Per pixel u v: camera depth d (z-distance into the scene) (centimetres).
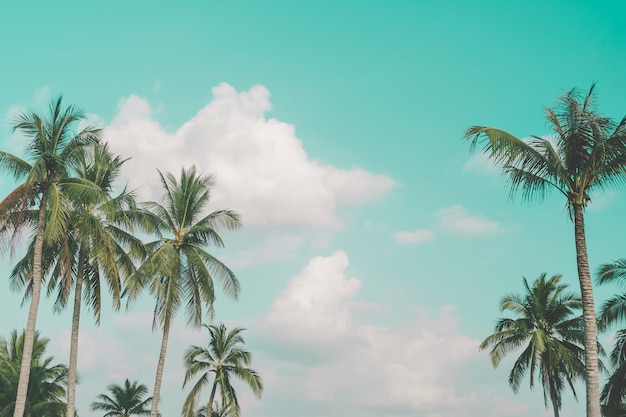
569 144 2066
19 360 4859
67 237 3073
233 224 3706
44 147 2764
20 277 3177
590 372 1939
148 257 3622
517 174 2152
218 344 5088
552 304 4219
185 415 4806
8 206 2608
